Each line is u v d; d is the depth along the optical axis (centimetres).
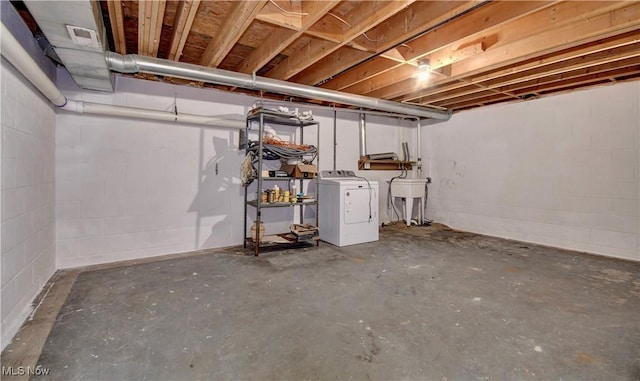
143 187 376
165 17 275
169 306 243
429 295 267
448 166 586
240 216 447
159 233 388
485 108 523
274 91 370
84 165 341
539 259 377
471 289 280
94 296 261
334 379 160
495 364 172
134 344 190
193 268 338
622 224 384
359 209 455
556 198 440
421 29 252
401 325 215
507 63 321
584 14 234
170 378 160
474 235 519
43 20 193
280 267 343
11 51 183
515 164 485
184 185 403
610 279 306
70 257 336
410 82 415
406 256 389
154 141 381
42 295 261
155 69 297
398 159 592
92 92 344
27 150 244
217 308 240
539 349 186
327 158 535
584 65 327
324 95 396
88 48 234
